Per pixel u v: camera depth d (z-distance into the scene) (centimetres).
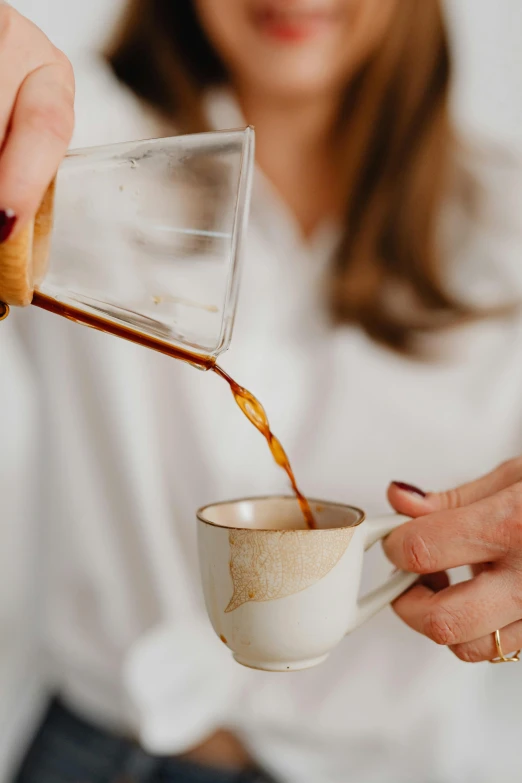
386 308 71
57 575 70
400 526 45
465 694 70
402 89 71
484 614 44
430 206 72
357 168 72
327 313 71
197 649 67
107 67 73
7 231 36
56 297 42
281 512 48
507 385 71
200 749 68
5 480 77
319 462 69
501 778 75
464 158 77
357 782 68
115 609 69
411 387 70
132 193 42
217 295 43
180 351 44
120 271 42
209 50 70
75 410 69
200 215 42
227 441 69
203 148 42
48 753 70
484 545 43
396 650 66
